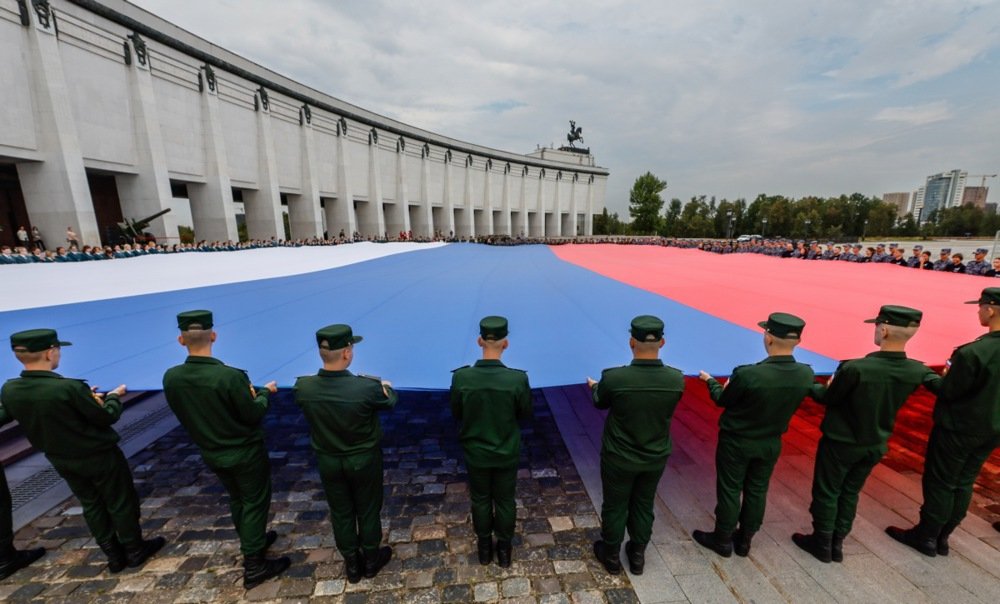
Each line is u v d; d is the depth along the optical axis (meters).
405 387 3.63
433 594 3.54
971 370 3.21
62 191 22.72
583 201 91.81
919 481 4.82
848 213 86.44
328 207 48.38
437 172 62.94
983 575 3.54
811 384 3.32
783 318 3.31
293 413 7.21
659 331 3.22
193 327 3.20
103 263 12.30
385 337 4.96
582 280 9.24
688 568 3.73
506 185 75.25
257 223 38.28
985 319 3.36
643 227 79.38
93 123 24.30
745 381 3.32
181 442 6.14
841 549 3.74
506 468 3.49
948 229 87.81
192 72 30.48
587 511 4.62
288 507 4.71
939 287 8.02
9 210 29.42
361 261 13.70
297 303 6.72
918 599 3.33
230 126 34.06
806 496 4.66
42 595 3.51
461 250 20.45
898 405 3.28
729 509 3.65
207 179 32.38
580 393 7.85
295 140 41.12
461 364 4.15
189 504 4.77
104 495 3.50
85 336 4.97
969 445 3.35
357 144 49.25
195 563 3.87
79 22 23.28
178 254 15.98
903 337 3.22
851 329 5.11
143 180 27.45
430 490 5.05
